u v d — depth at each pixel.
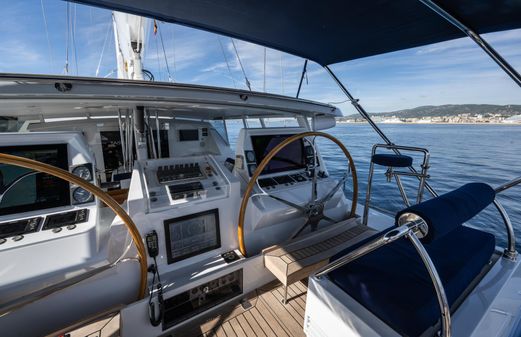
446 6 1.62
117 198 2.05
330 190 2.36
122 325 1.36
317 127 2.95
